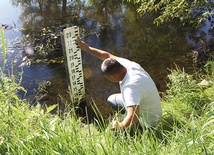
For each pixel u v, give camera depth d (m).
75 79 3.94
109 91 4.71
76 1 9.16
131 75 2.83
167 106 3.60
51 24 7.50
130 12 8.27
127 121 2.61
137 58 5.80
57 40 6.54
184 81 3.91
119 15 8.10
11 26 7.43
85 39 6.72
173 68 5.30
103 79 5.02
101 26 7.37
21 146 1.86
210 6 5.18
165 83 4.88
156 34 6.84
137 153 1.92
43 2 9.11
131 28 7.26
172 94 4.06
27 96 4.70
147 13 7.97
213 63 4.65
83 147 1.90
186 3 4.92
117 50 6.20
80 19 7.83
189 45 6.13
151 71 5.30
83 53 5.88
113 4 8.87
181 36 6.60
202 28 6.88
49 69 5.45
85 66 5.43
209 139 1.99
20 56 5.94
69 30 3.54
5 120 2.08
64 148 1.88
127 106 2.71
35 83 5.02
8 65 5.63
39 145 1.91
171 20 7.33
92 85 4.87
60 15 8.14
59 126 2.20
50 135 1.99
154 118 3.01
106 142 2.01
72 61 3.79
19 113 2.25
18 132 2.00
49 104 4.48
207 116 2.35
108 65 2.86
